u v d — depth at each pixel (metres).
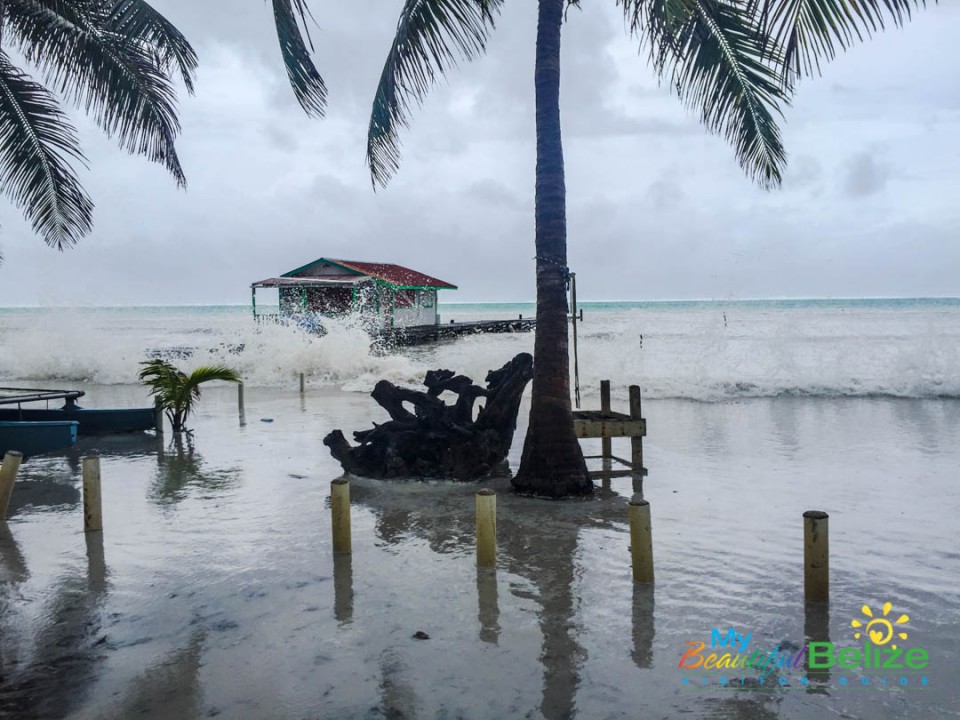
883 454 10.81
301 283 34.56
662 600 5.51
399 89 9.19
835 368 20.41
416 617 5.27
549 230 8.60
